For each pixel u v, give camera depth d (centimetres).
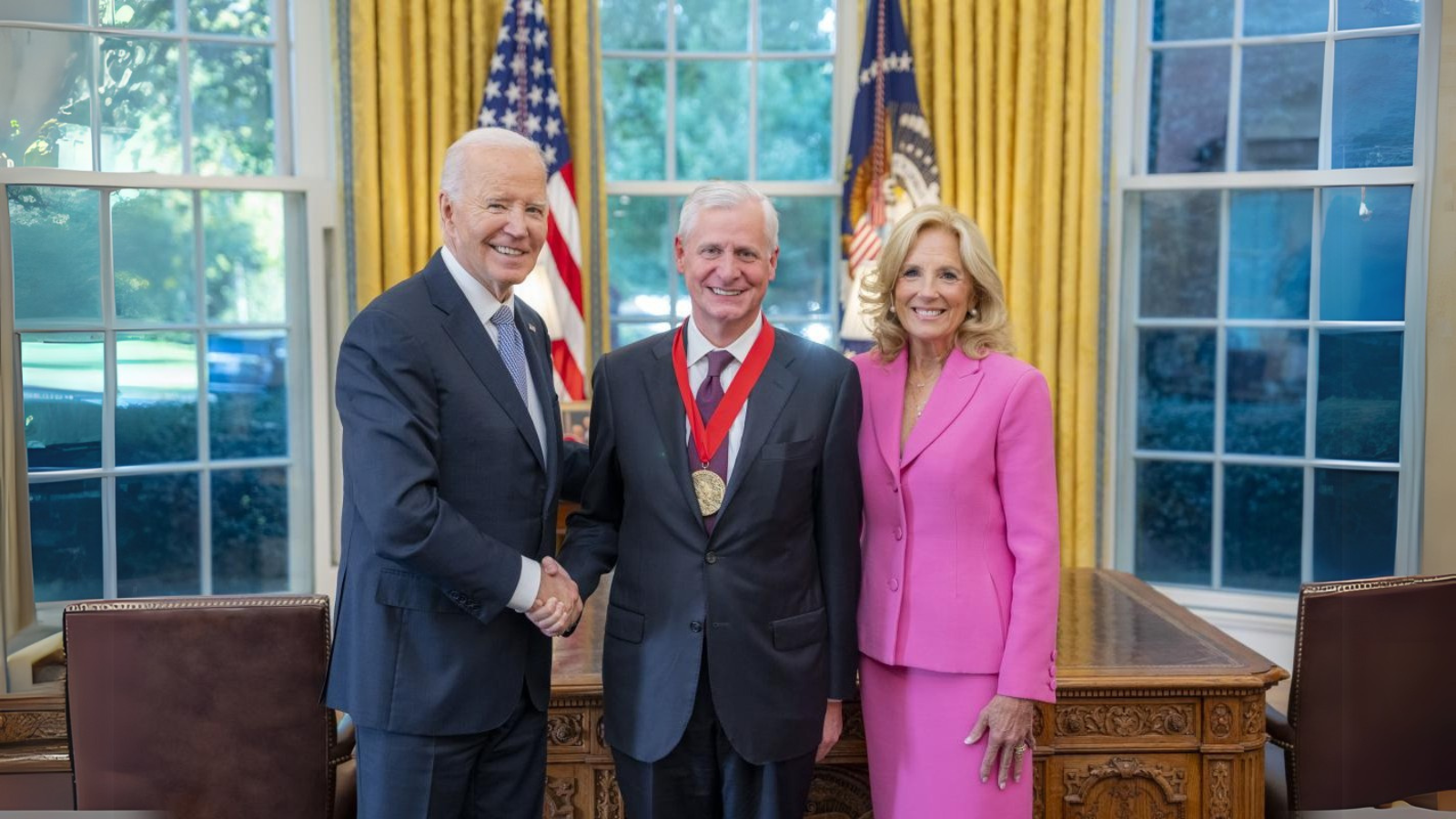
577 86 456
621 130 494
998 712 227
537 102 445
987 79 452
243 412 449
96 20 421
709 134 498
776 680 222
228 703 240
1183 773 265
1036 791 264
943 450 232
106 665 238
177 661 239
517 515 220
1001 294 238
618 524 243
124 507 429
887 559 238
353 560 220
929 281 231
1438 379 411
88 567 423
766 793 226
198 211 436
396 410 207
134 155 431
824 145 499
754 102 497
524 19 443
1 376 388
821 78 495
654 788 223
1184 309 470
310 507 460
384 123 439
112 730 238
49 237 410
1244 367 461
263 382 452
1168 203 468
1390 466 437
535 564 215
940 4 451
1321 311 446
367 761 219
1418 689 263
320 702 241
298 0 449
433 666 214
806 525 229
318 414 455
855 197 465
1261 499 462
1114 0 451
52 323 412
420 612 215
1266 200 453
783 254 500
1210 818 264
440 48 441
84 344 418
